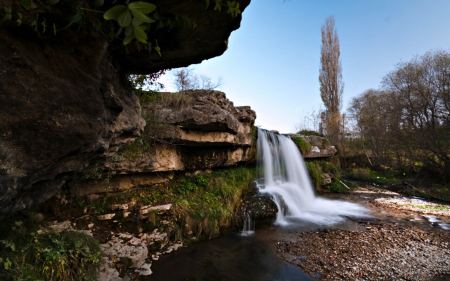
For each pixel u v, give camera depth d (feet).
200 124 18.81
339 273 14.48
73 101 5.36
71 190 14.73
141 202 18.33
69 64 5.21
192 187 21.86
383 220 25.48
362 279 13.93
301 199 30.71
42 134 5.02
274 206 24.06
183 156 21.79
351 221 25.00
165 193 20.27
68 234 11.61
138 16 2.79
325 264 15.52
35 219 12.00
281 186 30.68
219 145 23.80
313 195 35.86
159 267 14.39
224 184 23.86
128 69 9.25
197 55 8.84
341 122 72.23
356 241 19.29
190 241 17.84
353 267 15.19
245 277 13.85
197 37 7.77
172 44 8.00
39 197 6.69
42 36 4.71
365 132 65.21
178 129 18.80
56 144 5.34
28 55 4.50
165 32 7.38
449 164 41.34
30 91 4.62
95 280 10.81
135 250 14.26
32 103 4.69
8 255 8.70
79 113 5.54
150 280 13.10
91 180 15.80
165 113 18.62
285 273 14.38
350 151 67.77
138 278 13.01
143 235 16.16
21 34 4.41
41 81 4.75
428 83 44.34
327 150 45.03
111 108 7.36
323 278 13.93
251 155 29.19
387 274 14.47
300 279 13.78
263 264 15.35
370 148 64.64
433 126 42.91
